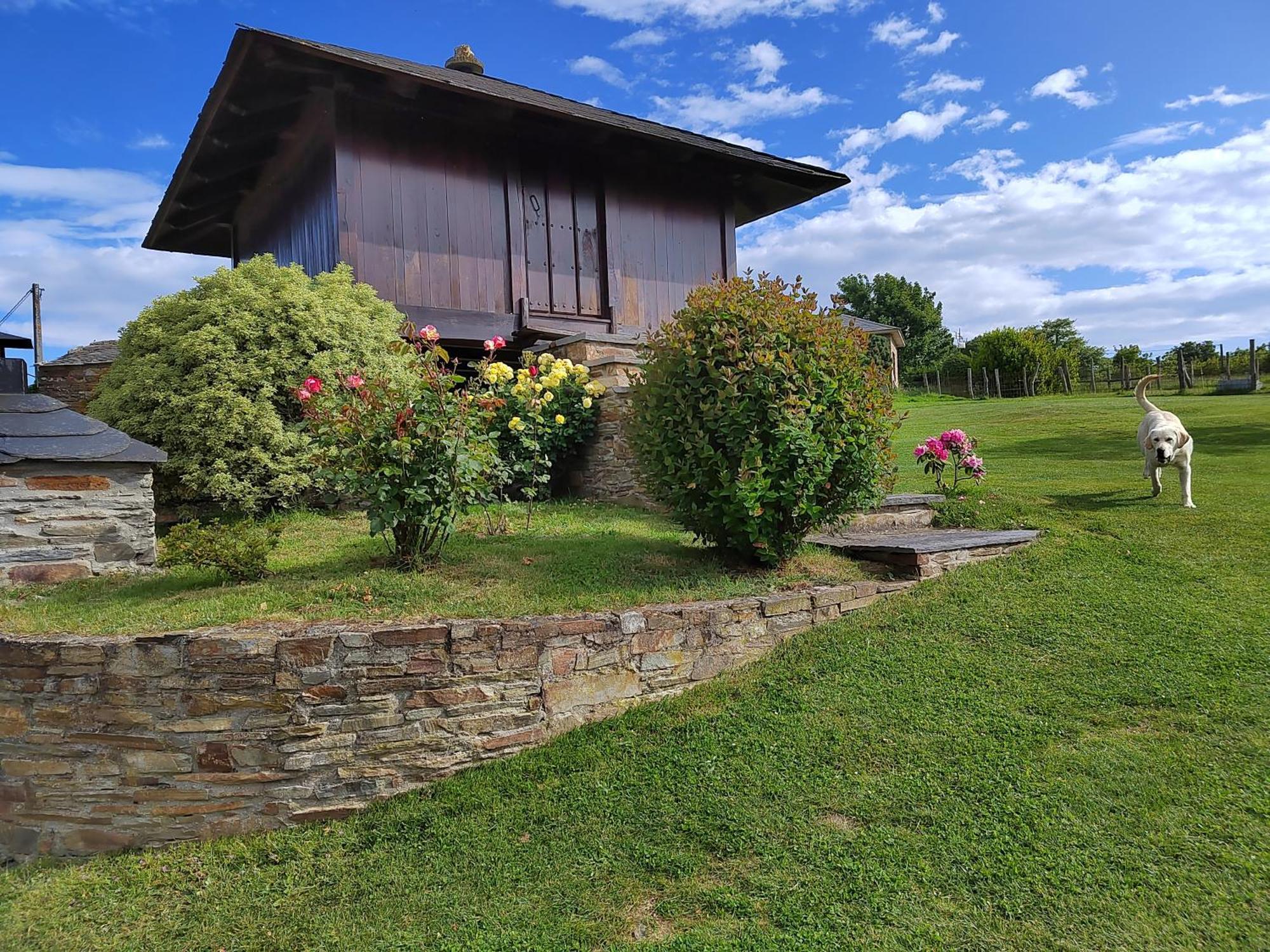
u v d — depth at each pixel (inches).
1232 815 120.0
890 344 1210.6
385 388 188.9
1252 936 97.4
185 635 138.4
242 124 380.8
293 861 130.4
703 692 171.8
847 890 111.1
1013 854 115.3
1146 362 1325.0
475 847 129.9
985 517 277.1
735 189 529.7
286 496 266.2
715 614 179.2
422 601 165.8
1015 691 162.4
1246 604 192.1
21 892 129.0
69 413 202.7
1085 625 188.1
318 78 335.6
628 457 307.9
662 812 134.0
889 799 131.2
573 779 145.0
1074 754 138.6
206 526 263.0
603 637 163.5
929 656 179.5
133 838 138.6
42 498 187.8
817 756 145.4
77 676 140.3
